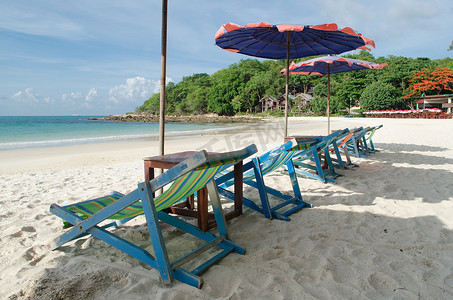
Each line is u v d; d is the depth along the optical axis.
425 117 36.88
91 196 4.04
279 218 3.01
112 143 12.36
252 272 2.00
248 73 89.44
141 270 2.02
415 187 4.08
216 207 2.38
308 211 3.22
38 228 2.84
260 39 5.01
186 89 111.88
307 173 4.56
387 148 8.29
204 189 2.45
